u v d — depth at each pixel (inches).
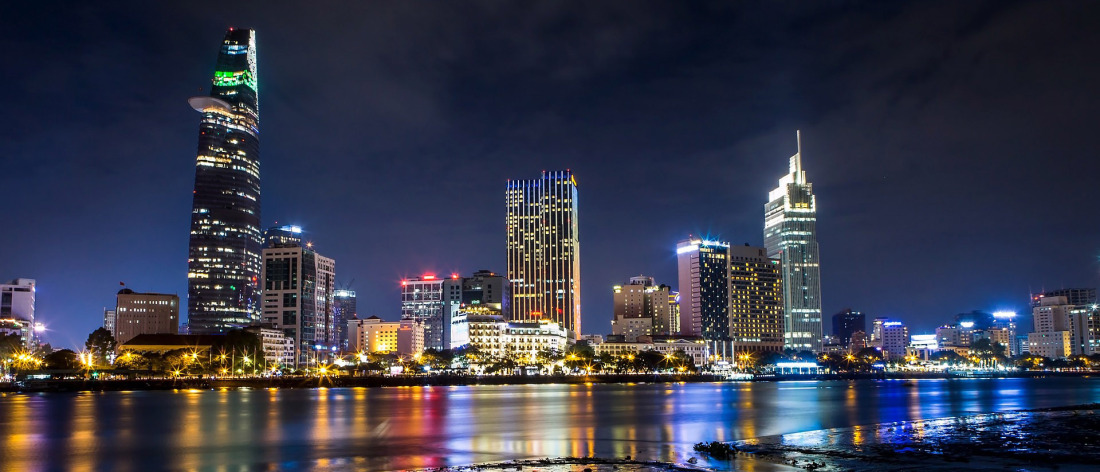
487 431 6496.1
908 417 7726.4
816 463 4515.3
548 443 5610.2
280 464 4768.7
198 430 6697.8
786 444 5329.7
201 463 4847.4
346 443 5713.6
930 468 4340.6
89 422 7544.3
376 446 5526.6
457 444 5610.2
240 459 4977.9
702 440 5743.1
